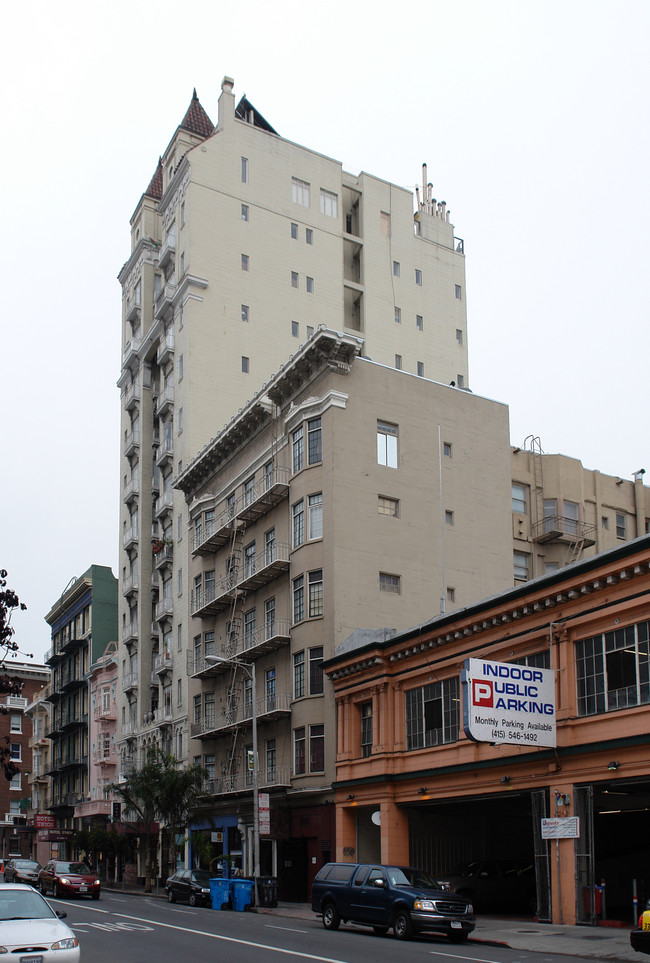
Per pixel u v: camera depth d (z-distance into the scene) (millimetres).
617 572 25734
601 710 26344
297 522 44438
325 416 43375
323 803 39406
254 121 72562
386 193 74562
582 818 26469
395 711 35781
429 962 18141
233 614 50312
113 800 72250
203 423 61375
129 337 77250
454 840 36938
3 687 21906
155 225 75375
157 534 69438
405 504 44281
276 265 66688
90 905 37031
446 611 44219
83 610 88938
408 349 72062
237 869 42406
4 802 104750
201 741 53750
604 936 23000
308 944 21906
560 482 55906
